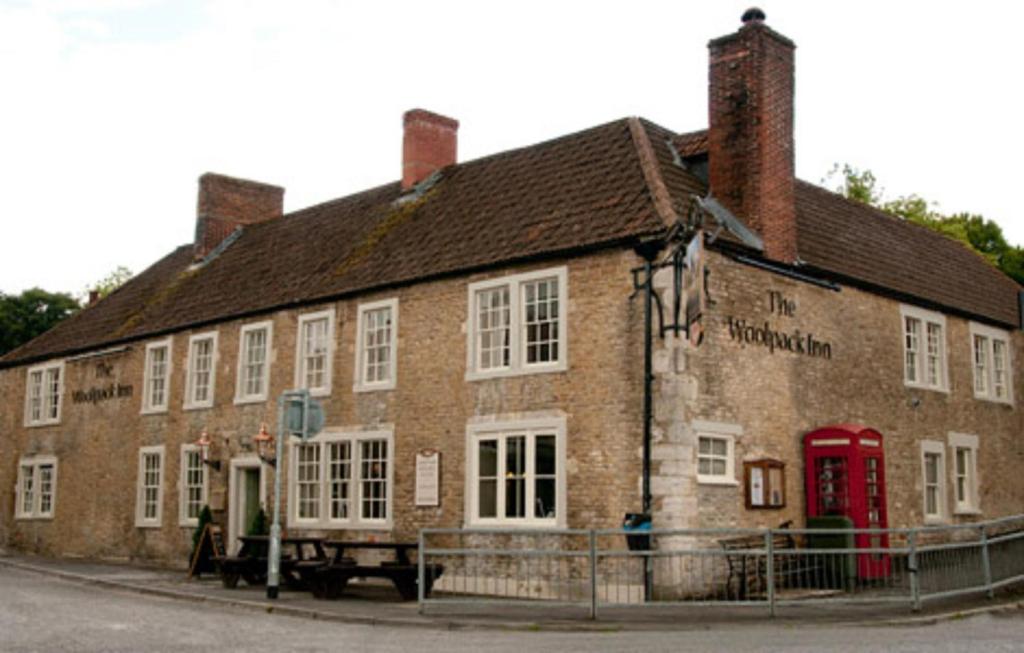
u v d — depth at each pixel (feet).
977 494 78.84
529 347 61.93
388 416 68.74
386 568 55.47
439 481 64.69
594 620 45.29
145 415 90.38
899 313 74.23
